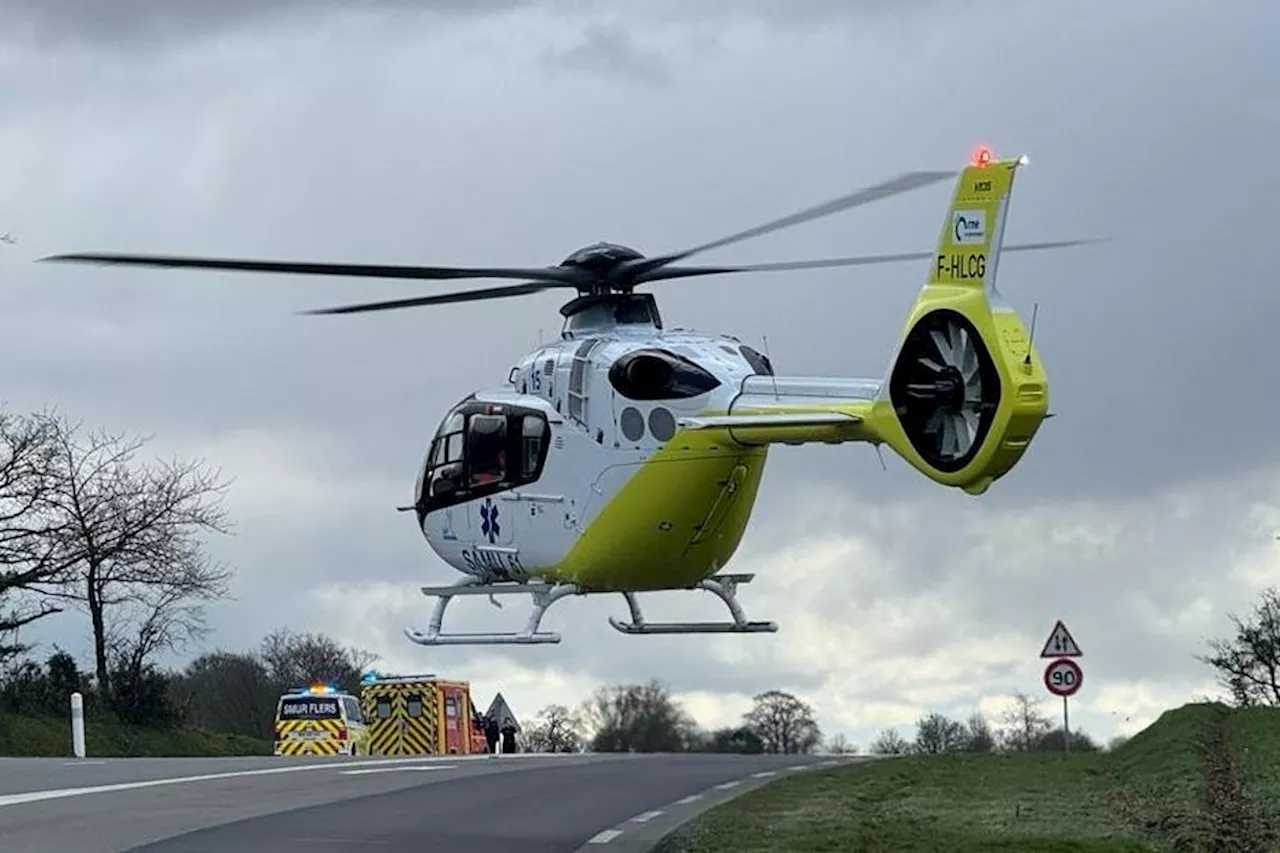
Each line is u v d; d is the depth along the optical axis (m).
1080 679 37.94
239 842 20.06
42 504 63.44
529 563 32.09
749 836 21.00
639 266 32.19
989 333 23.45
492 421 32.66
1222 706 38.44
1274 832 21.70
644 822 22.83
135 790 26.39
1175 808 23.62
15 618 62.78
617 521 30.39
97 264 29.45
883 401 25.31
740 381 29.03
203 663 112.56
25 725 58.09
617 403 30.44
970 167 24.27
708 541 30.39
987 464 23.47
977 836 21.28
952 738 56.16
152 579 65.25
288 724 57.53
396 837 20.84
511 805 24.97
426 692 59.19
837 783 28.81
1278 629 61.97
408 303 32.88
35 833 20.73
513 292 32.94
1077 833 21.83
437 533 33.88
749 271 31.69
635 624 32.56
